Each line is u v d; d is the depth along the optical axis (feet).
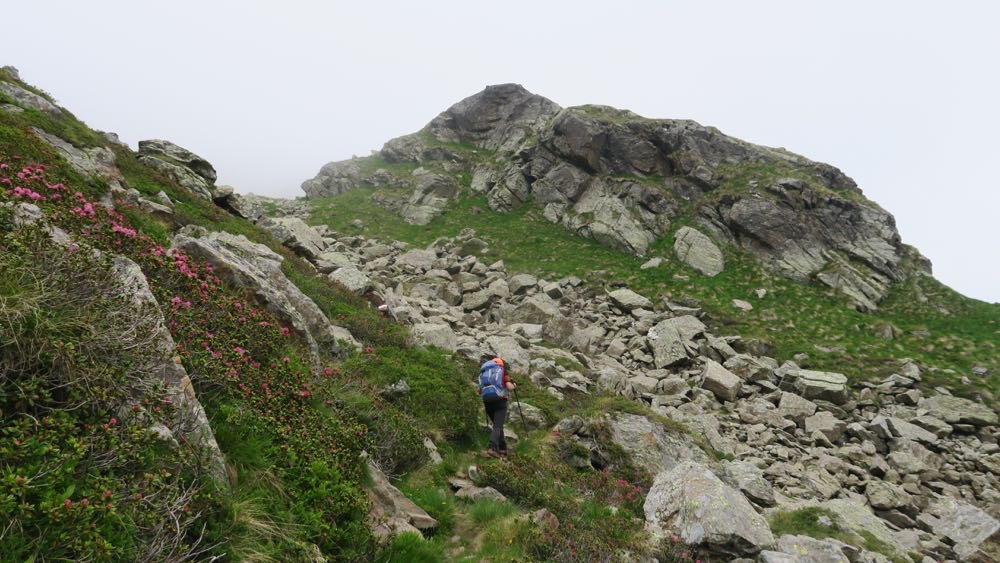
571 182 188.14
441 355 55.98
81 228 24.67
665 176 183.21
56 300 14.58
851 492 55.42
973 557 40.29
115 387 14.06
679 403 72.49
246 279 35.86
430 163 251.80
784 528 35.47
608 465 43.91
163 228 44.14
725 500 30.50
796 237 148.56
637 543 28.43
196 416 16.81
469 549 24.44
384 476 27.50
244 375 23.63
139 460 13.43
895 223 155.94
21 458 11.24
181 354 20.22
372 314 61.26
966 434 79.61
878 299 131.85
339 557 18.24
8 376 12.82
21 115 59.93
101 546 10.57
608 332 108.88
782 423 73.05
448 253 160.35
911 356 102.89
